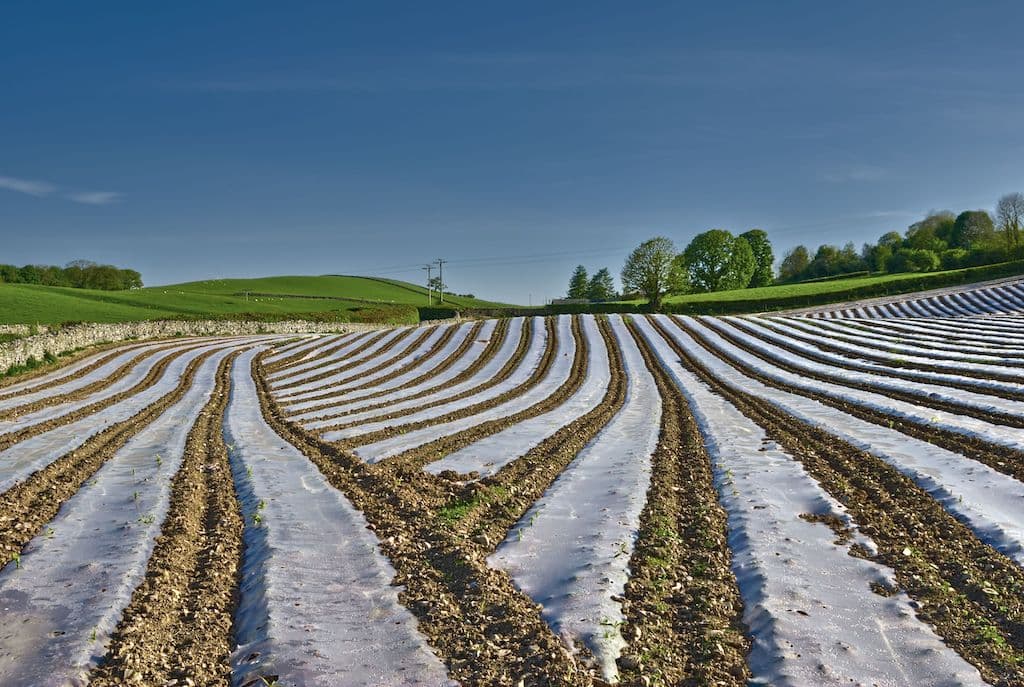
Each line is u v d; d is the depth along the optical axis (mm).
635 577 9266
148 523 11625
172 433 21172
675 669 7008
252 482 14625
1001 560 9320
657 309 86000
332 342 52406
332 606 8484
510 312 90625
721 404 25859
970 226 126875
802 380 32031
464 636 7652
